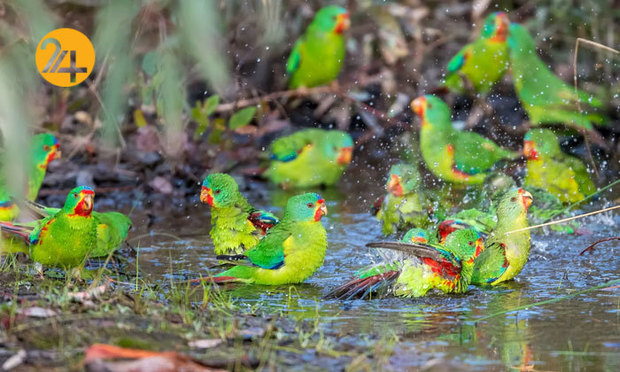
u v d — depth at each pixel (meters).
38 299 7.68
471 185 15.53
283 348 7.04
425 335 7.70
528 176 14.18
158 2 10.52
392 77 19.48
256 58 18.58
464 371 6.71
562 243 11.59
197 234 12.32
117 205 14.26
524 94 16.77
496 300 9.05
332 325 8.02
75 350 6.50
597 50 18.34
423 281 9.21
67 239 9.51
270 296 9.27
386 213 12.27
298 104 19.50
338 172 15.79
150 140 15.18
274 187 15.82
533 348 7.30
